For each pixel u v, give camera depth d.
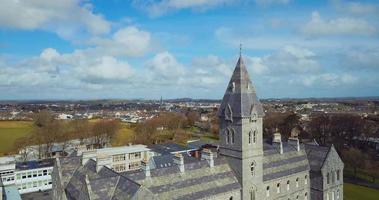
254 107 74.75
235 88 75.44
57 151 191.38
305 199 93.31
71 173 77.81
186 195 65.06
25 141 191.00
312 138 188.25
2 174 119.56
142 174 64.62
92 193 58.41
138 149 155.12
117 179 63.12
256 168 76.69
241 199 73.88
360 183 129.00
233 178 74.31
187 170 69.88
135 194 55.06
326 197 92.94
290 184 88.12
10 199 98.25
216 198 68.75
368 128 181.75
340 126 183.12
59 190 75.81
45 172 129.12
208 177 71.19
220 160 76.44
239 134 73.69
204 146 172.75
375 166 141.62
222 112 77.19
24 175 124.62
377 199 109.62
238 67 76.12
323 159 93.56
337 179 97.25
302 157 96.38
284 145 98.81
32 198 115.38
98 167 71.94
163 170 67.25
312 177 93.88
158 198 60.81
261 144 77.75
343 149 162.50
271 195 82.31
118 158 147.12
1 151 190.62
